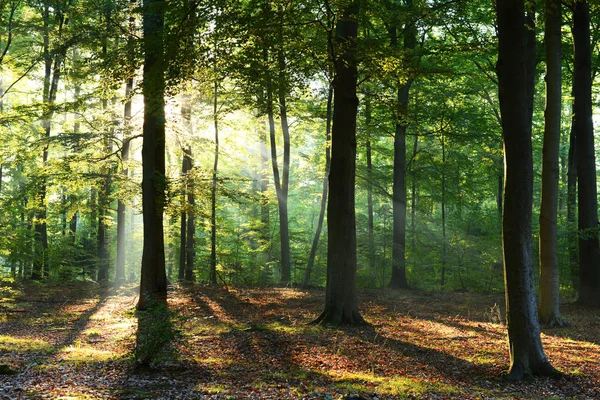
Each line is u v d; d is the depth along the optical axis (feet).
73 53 66.54
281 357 31.76
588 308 54.44
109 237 106.83
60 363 28.55
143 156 48.42
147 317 29.09
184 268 79.46
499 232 79.61
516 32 28.02
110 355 31.45
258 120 83.46
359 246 81.15
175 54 35.58
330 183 44.37
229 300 59.16
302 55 40.37
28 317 47.80
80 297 64.23
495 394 24.77
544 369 28.07
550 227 46.11
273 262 86.17
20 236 69.21
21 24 71.26
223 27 34.58
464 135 73.51
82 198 73.00
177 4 34.68
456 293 71.36
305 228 133.90
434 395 24.21
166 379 25.81
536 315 28.50
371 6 43.68
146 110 47.55
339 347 34.47
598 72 75.82
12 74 84.43
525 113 28.12
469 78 73.72
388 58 41.60
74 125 79.71
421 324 44.70
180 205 53.93
